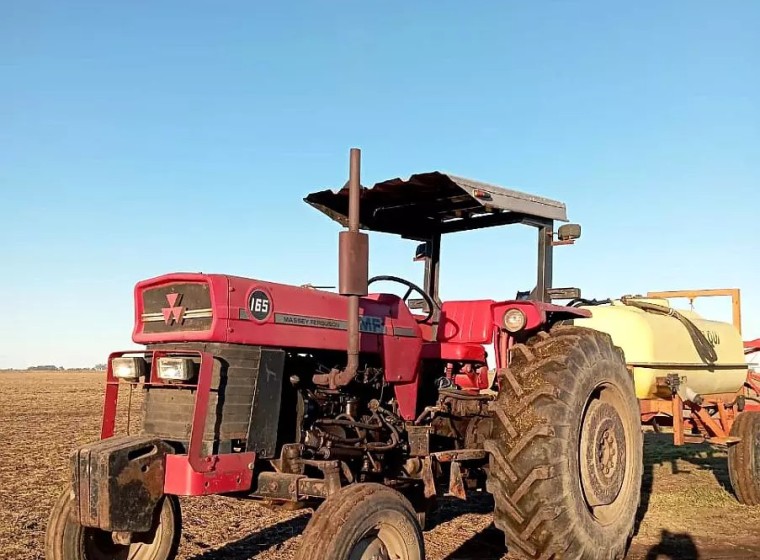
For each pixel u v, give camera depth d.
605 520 5.40
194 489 3.85
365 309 5.11
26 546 5.93
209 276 4.16
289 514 7.07
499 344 5.85
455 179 5.22
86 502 3.79
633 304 7.98
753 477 7.61
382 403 5.23
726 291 9.37
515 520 4.82
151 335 4.36
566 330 5.54
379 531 4.03
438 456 5.11
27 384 52.97
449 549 5.93
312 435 4.57
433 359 5.94
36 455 11.97
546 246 6.18
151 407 4.33
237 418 4.17
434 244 6.73
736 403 8.80
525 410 4.88
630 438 5.76
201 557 5.61
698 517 7.16
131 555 4.85
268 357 4.34
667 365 7.28
